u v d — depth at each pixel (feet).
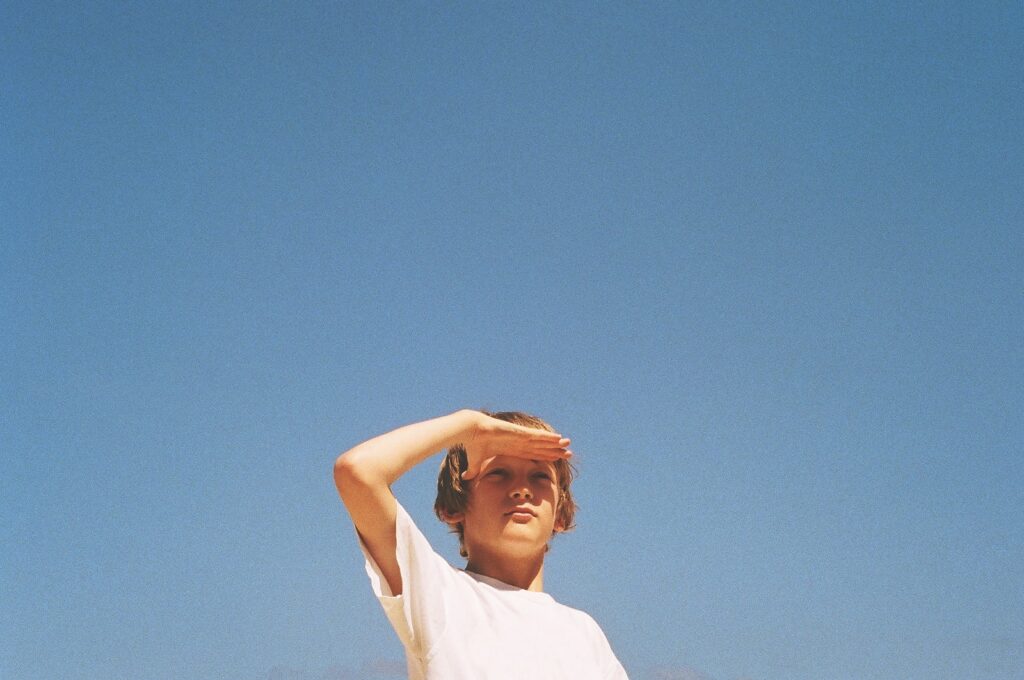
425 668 11.68
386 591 11.76
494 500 13.03
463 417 12.66
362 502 11.69
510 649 11.96
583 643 12.69
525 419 13.94
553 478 13.42
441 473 13.78
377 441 12.00
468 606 12.08
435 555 12.16
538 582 13.35
